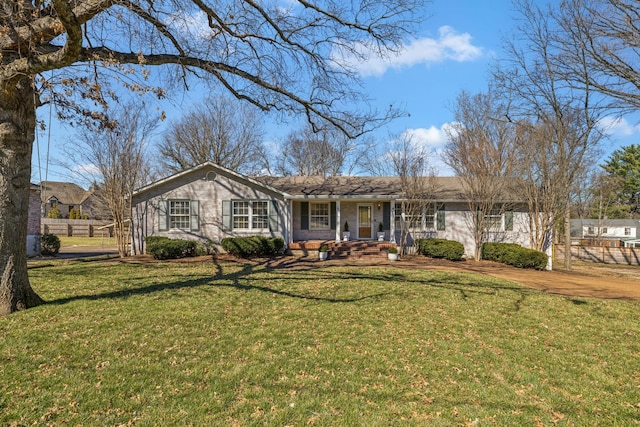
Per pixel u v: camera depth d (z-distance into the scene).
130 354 4.55
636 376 4.34
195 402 3.46
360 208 18.62
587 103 15.34
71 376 3.92
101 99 6.72
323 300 7.59
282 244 16.25
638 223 42.38
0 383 3.71
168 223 16.67
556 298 8.45
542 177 16.55
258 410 3.36
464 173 17.00
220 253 16.67
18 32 5.53
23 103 6.23
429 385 3.96
